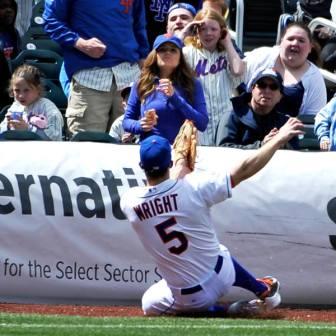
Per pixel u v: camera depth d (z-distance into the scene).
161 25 41.94
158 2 41.75
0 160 29.25
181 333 22.48
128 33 36.44
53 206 29.06
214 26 34.88
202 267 25.80
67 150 29.45
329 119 33.91
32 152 29.36
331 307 29.58
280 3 50.53
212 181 25.56
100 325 23.83
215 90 35.03
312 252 29.36
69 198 29.06
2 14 42.66
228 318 26.20
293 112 35.00
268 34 50.78
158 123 31.14
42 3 44.72
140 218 25.70
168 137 31.14
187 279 25.77
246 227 29.19
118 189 29.14
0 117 37.09
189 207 25.48
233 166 25.69
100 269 29.06
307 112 36.69
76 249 29.02
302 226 29.33
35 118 34.06
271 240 29.25
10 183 29.09
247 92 33.34
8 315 25.89
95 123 35.94
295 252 29.31
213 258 25.88
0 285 29.11
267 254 29.28
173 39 31.34
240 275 26.41
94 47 35.31
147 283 29.06
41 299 29.23
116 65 36.06
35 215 29.00
